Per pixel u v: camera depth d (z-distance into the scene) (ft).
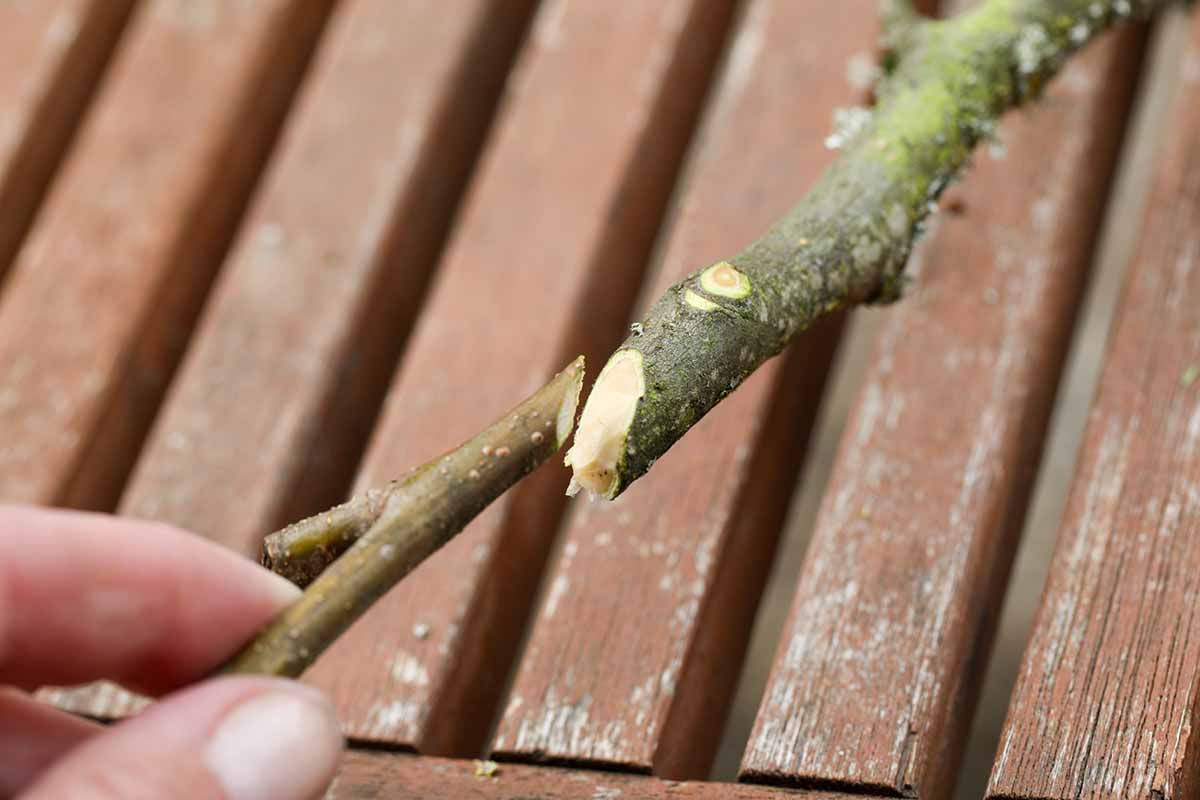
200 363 1.42
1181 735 1.13
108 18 1.60
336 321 1.42
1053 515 1.64
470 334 1.39
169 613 1.08
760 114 1.44
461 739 1.31
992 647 1.26
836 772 1.16
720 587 1.29
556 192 1.44
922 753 1.17
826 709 1.19
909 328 1.32
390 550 1.02
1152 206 1.33
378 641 1.28
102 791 0.97
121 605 1.07
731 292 1.09
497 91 1.58
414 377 1.38
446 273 1.42
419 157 1.48
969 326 1.32
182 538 1.08
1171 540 1.20
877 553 1.24
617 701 1.22
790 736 1.18
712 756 1.30
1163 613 1.17
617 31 1.50
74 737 1.09
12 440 1.41
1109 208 1.44
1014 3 1.28
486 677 1.33
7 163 1.52
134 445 1.46
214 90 1.53
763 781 1.18
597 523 1.29
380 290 1.46
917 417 1.29
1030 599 1.62
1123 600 1.18
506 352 1.38
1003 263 1.34
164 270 1.47
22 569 1.06
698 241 1.40
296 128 1.50
